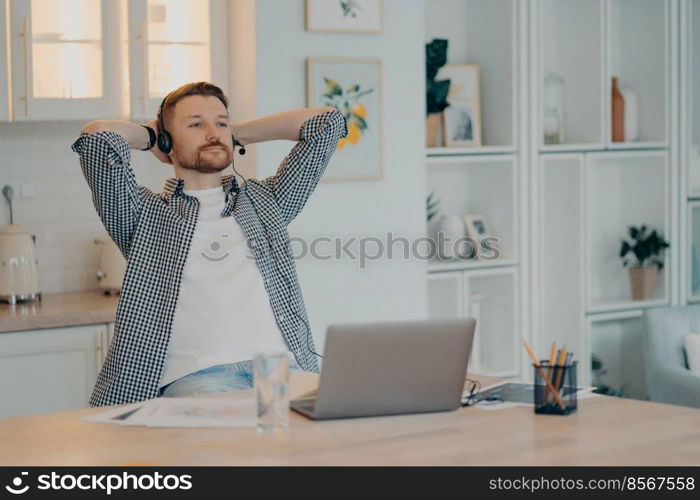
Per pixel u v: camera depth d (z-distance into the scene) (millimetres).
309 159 3330
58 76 4098
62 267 4520
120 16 4211
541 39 5250
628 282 6023
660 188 5738
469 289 5531
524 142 5246
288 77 4371
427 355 2234
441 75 5211
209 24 4383
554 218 5531
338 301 4594
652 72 5727
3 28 3984
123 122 3152
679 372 4340
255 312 3100
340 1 4465
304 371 2945
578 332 5426
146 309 3041
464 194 5543
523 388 2566
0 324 3791
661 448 1979
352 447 1994
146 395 2990
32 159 4434
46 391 3920
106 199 3039
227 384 2945
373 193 4648
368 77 4566
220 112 3182
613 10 5898
